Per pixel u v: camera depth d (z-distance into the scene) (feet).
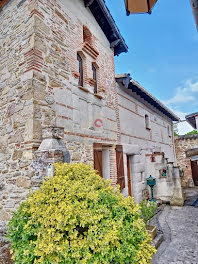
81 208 7.09
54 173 9.83
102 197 7.88
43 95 12.28
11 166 12.44
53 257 6.35
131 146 23.36
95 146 16.69
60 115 13.41
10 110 13.30
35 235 7.25
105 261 6.08
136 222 7.48
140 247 7.09
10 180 12.33
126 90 25.07
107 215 7.15
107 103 19.94
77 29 17.02
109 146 19.60
